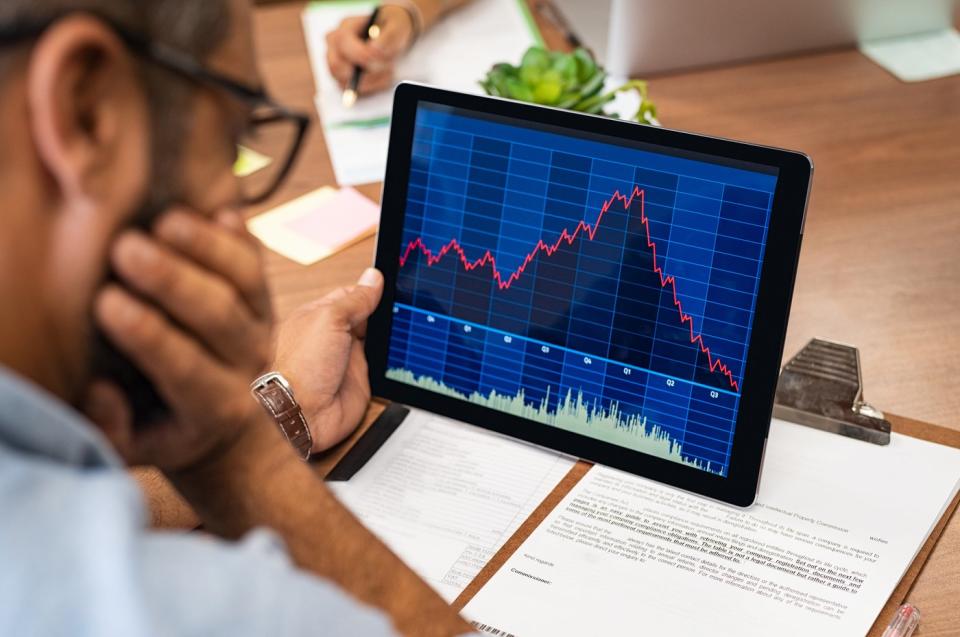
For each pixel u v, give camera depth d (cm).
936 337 103
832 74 143
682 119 134
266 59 148
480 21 150
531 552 81
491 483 88
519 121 88
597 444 89
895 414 94
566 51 147
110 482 41
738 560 80
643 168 85
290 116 55
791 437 91
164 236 47
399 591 63
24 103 40
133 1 42
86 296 44
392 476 88
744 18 140
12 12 39
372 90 138
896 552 80
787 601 76
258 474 62
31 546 39
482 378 92
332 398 91
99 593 38
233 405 53
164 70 44
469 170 90
